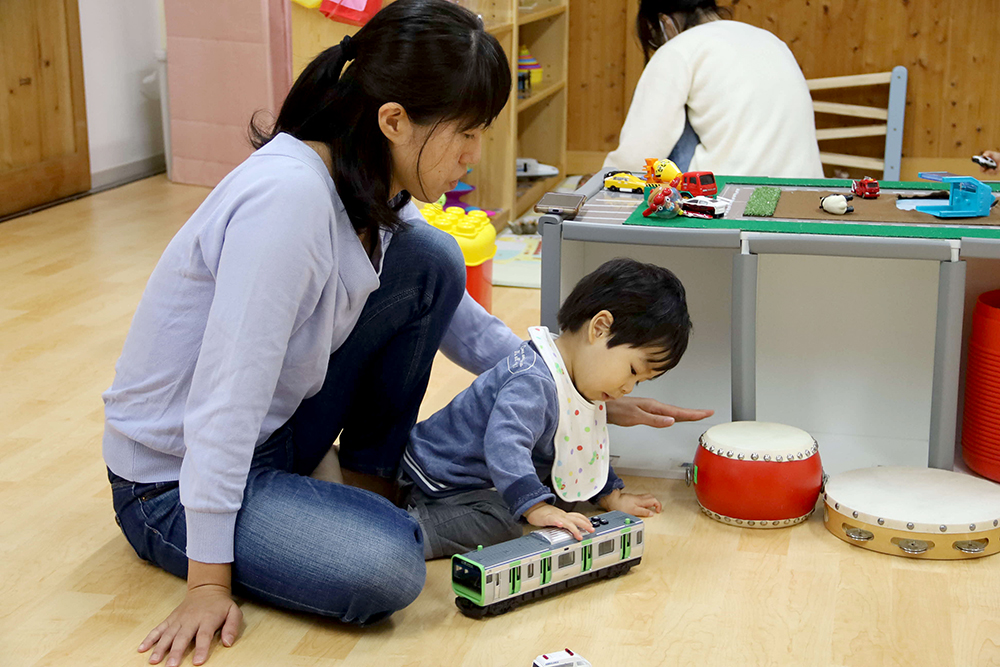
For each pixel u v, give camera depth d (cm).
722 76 213
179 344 115
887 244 138
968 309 169
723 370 177
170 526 120
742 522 140
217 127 352
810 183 176
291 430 127
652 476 158
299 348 116
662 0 228
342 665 108
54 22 322
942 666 108
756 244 142
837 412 173
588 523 124
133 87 366
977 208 149
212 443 108
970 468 157
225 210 109
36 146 322
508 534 131
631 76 378
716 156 217
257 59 339
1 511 142
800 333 172
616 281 128
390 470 141
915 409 170
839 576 128
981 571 129
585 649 112
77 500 146
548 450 133
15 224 305
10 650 110
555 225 149
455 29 109
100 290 244
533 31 374
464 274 135
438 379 196
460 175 117
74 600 120
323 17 270
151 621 116
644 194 169
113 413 121
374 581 110
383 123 110
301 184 108
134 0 361
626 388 131
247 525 114
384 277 130
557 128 381
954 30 338
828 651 111
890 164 336
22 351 204
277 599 115
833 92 353
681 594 123
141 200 339
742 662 109
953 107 345
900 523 131
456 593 119
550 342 132
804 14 348
